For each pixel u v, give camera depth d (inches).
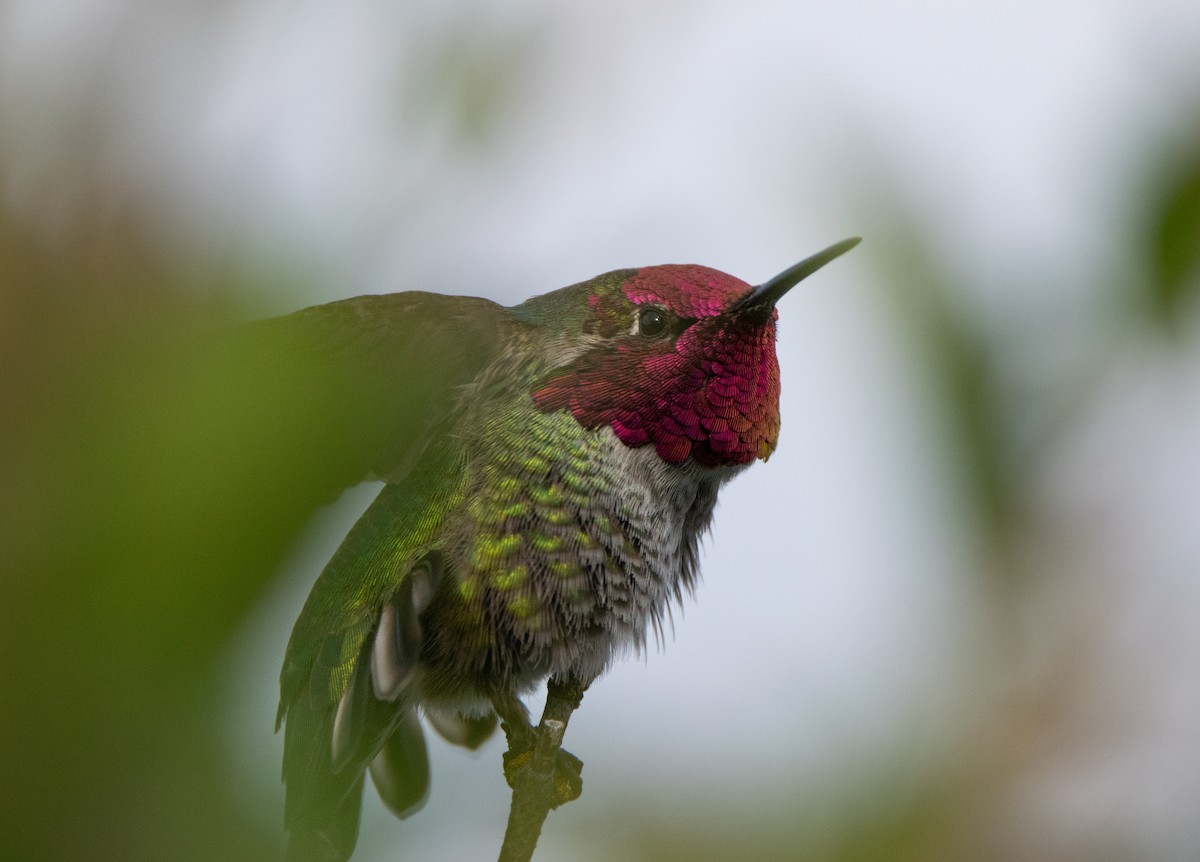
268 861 20.0
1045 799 27.7
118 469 19.4
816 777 27.9
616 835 27.4
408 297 58.8
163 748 19.6
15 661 19.2
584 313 64.7
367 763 57.7
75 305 20.6
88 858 19.3
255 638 20.0
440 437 61.7
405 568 60.6
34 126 23.9
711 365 62.6
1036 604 28.8
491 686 61.3
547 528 61.2
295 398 20.6
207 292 21.6
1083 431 29.1
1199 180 29.0
